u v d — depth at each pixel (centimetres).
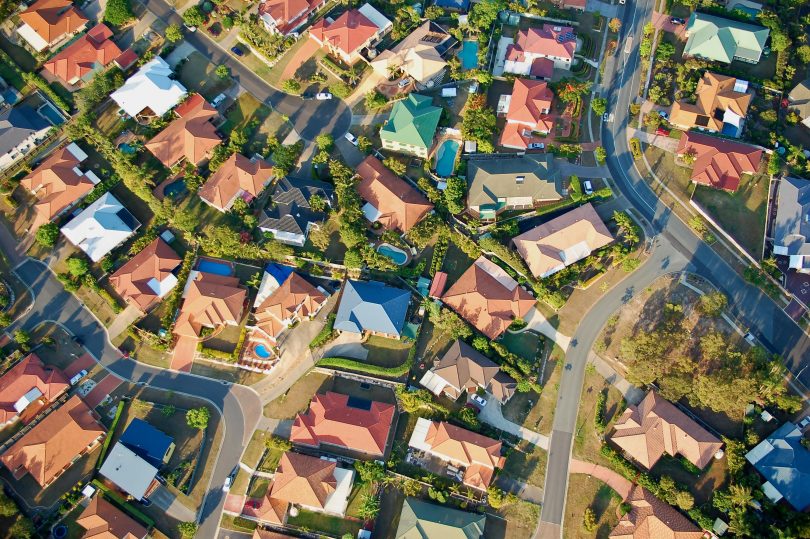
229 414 13775
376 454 13188
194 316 14100
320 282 14700
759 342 13700
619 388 13562
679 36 16300
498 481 13025
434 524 12325
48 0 16600
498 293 13988
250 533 12900
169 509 13050
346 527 12825
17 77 16200
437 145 15438
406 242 14762
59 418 13238
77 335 14300
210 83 16225
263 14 16412
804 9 16588
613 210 14825
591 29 16400
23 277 14712
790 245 14000
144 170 15050
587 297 14238
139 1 16962
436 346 14062
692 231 14625
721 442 12825
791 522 11906
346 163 15488
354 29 15962
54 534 12725
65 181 14962
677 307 13762
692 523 12269
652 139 15338
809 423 13012
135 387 13975
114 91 15950
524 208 14862
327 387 13900
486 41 16100
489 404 13562
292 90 16038
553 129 15450
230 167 15038
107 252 14675
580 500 12850
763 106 15500
